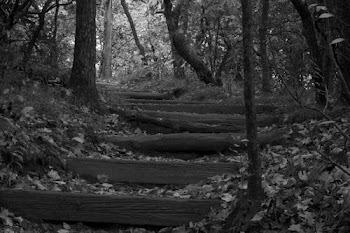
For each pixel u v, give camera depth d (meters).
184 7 13.53
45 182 4.75
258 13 11.07
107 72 22.22
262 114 7.98
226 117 7.83
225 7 12.18
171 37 12.95
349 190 3.55
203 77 12.36
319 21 6.22
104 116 7.26
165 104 8.89
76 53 7.38
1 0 7.28
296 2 6.14
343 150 4.30
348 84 5.36
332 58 3.24
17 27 7.73
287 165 4.82
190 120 7.73
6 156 4.60
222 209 4.30
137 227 4.38
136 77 15.90
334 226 3.51
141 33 24.27
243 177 4.69
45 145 5.25
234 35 12.72
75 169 5.27
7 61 6.80
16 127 5.01
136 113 7.41
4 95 5.88
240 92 10.62
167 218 4.36
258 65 11.38
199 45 13.54
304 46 9.13
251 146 3.96
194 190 4.99
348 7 5.25
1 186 4.40
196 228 4.20
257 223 3.87
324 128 5.50
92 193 4.56
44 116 5.98
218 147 6.29
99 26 26.11
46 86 7.17
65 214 4.33
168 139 6.35
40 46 8.65
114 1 25.98
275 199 3.93
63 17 10.45
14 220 4.10
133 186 5.28
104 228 4.37
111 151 6.20
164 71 16.02
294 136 5.89
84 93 7.30
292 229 3.68
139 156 6.22
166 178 5.32
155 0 18.56
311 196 3.96
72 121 6.35
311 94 7.39
